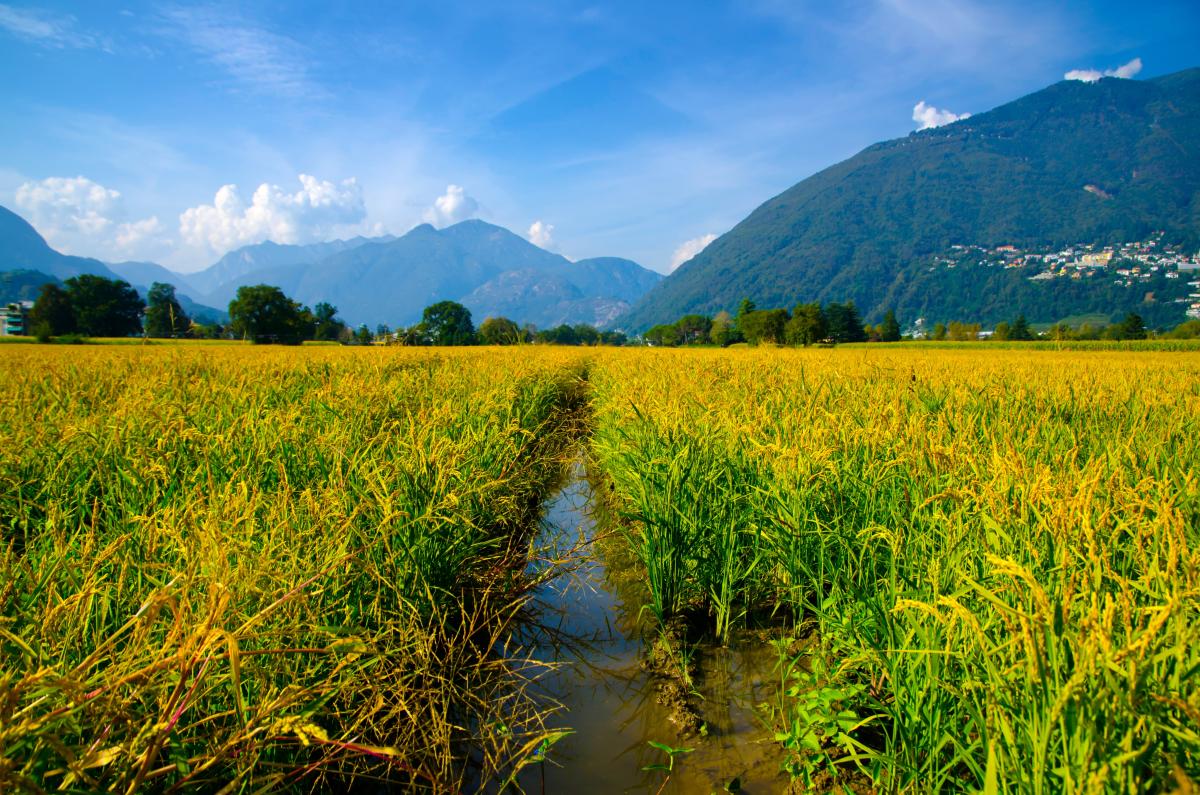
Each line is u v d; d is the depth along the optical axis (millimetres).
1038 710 1535
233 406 5000
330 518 2768
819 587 3137
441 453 3727
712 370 10242
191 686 1530
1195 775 1355
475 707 2883
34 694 1405
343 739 2137
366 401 5289
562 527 5738
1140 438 4105
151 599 1505
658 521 3686
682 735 2740
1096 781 1232
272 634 1812
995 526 2279
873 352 27234
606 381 10773
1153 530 1963
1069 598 1750
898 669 2166
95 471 3328
